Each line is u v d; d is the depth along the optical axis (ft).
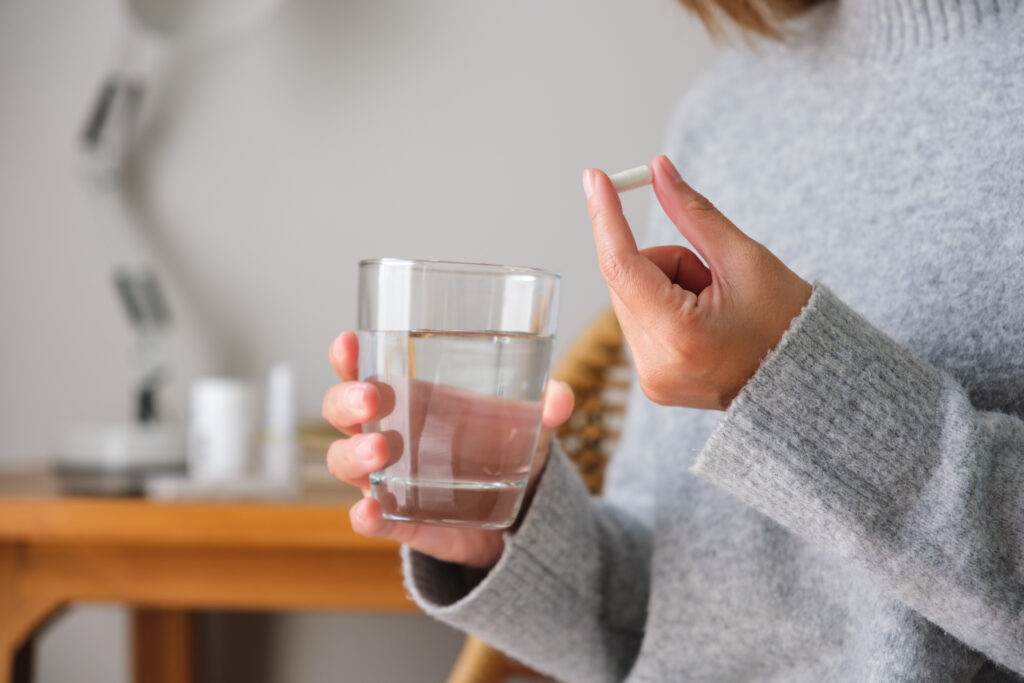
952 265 2.06
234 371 5.58
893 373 1.79
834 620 2.14
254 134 5.55
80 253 5.61
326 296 5.53
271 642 5.50
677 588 2.31
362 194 5.51
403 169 5.49
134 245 5.62
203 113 5.57
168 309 5.60
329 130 5.51
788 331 1.75
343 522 3.50
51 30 5.60
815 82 2.33
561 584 2.35
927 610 1.81
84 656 5.50
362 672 5.47
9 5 5.61
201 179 5.58
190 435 4.92
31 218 5.63
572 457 3.96
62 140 5.60
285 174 5.54
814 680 2.16
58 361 5.64
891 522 1.78
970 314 2.03
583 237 5.41
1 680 3.67
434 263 1.77
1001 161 2.04
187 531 3.51
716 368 1.78
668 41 5.32
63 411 5.65
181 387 5.59
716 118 2.53
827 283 2.21
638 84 5.35
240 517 3.51
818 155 2.29
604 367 4.03
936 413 1.79
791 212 2.31
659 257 1.99
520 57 5.41
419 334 1.78
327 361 5.54
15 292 5.65
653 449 2.66
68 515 3.53
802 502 1.79
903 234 2.13
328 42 5.51
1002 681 2.03
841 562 2.10
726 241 1.78
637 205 5.31
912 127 2.16
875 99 2.22
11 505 3.55
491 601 2.28
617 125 5.37
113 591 3.68
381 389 1.81
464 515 1.80
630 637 2.53
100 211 5.57
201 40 5.44
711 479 1.83
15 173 5.64
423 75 5.47
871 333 1.80
